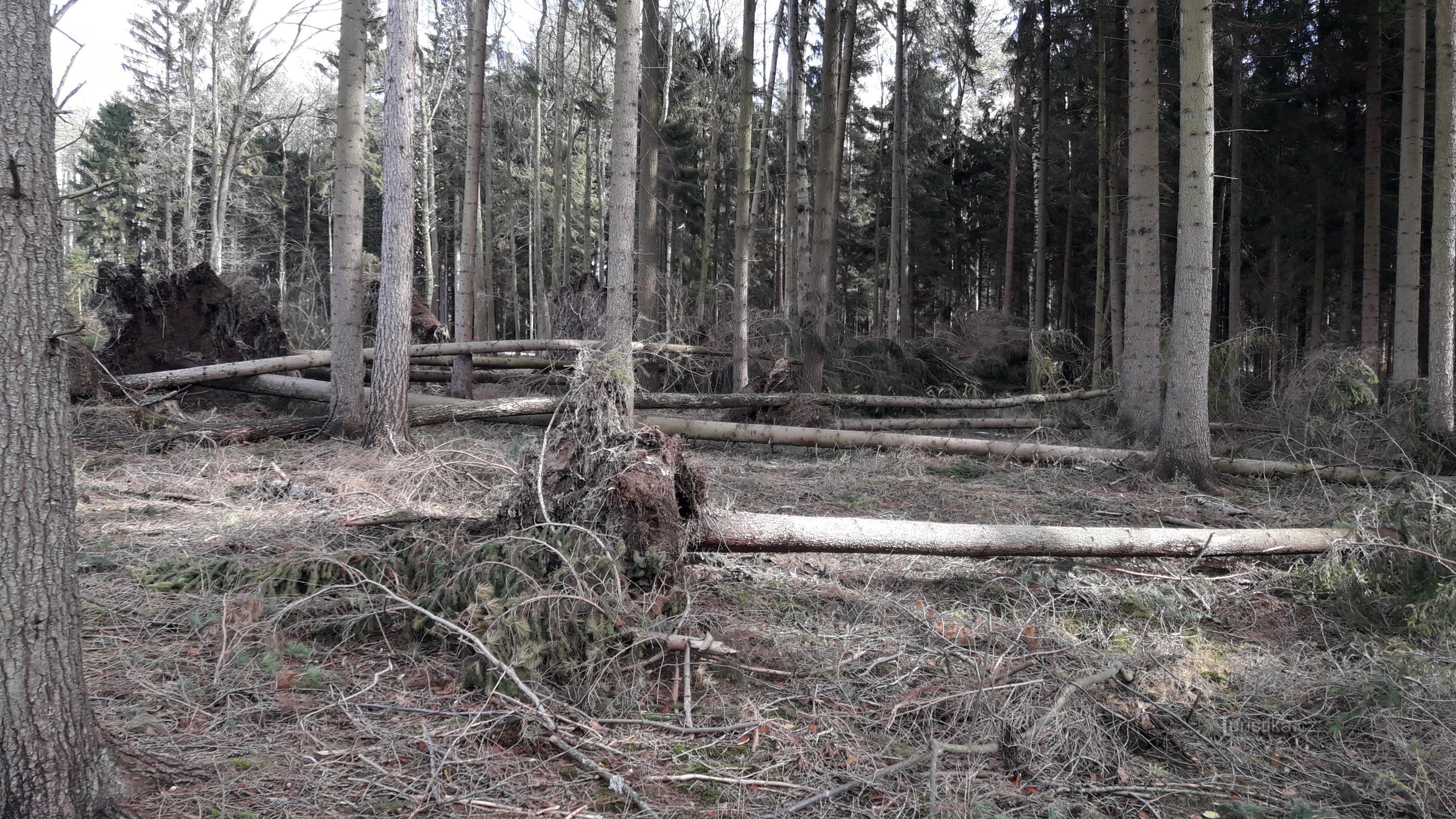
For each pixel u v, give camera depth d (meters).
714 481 7.96
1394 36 15.81
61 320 2.32
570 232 25.80
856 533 5.15
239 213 28.38
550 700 3.46
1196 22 8.38
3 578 2.17
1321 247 18.33
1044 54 19.78
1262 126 18.30
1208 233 8.60
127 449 7.85
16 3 2.20
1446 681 3.97
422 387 13.13
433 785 2.80
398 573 4.40
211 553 4.93
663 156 16.62
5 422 2.18
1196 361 8.63
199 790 2.67
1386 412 10.39
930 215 30.05
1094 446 11.44
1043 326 20.22
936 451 10.24
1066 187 24.83
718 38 20.22
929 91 23.91
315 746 3.02
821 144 13.22
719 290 17.72
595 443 4.67
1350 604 5.04
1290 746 3.63
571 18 24.77
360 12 8.75
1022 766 3.25
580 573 3.97
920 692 3.75
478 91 13.88
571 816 2.73
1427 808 3.13
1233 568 5.82
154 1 19.19
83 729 2.36
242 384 10.62
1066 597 5.16
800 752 3.22
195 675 3.49
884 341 14.32
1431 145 17.38
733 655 4.03
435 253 38.00
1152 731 3.63
